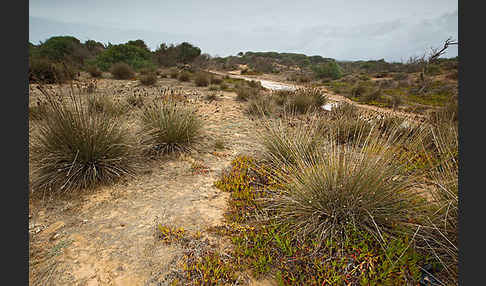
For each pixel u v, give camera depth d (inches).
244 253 87.7
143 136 169.0
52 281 74.1
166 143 178.7
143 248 89.6
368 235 92.2
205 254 88.0
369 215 92.4
